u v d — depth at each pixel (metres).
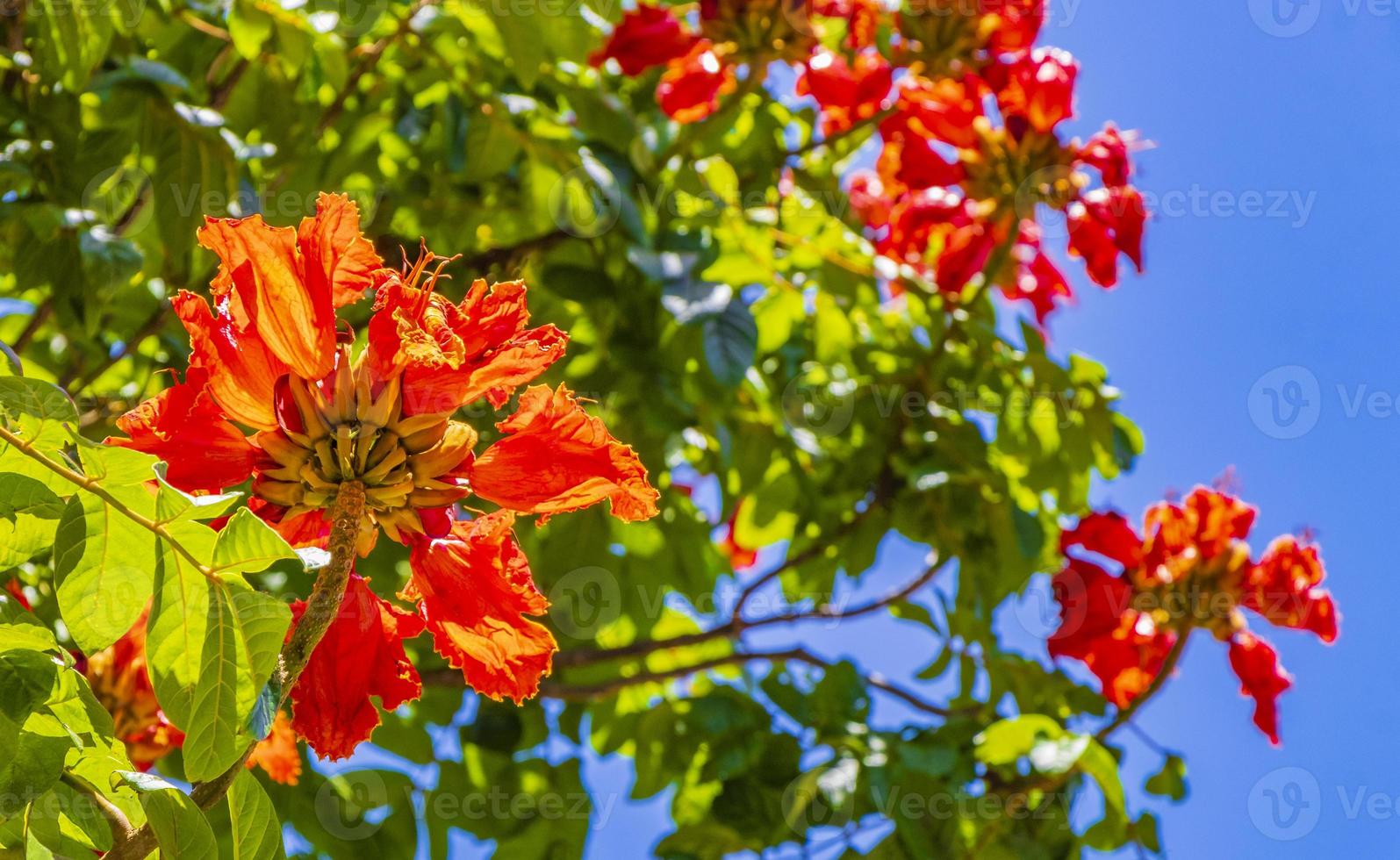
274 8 3.09
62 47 2.74
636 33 3.81
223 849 1.39
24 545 1.31
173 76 2.99
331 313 1.48
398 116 3.69
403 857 3.60
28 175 2.91
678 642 4.04
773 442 4.12
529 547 4.01
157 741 2.42
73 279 2.96
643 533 4.12
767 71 3.94
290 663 1.31
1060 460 4.23
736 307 3.34
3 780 1.27
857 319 4.32
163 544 1.26
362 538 1.56
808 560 4.23
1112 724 3.86
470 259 3.74
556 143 3.57
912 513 4.09
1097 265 4.04
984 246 4.13
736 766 3.72
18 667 1.31
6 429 1.24
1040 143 4.03
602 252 3.83
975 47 4.00
